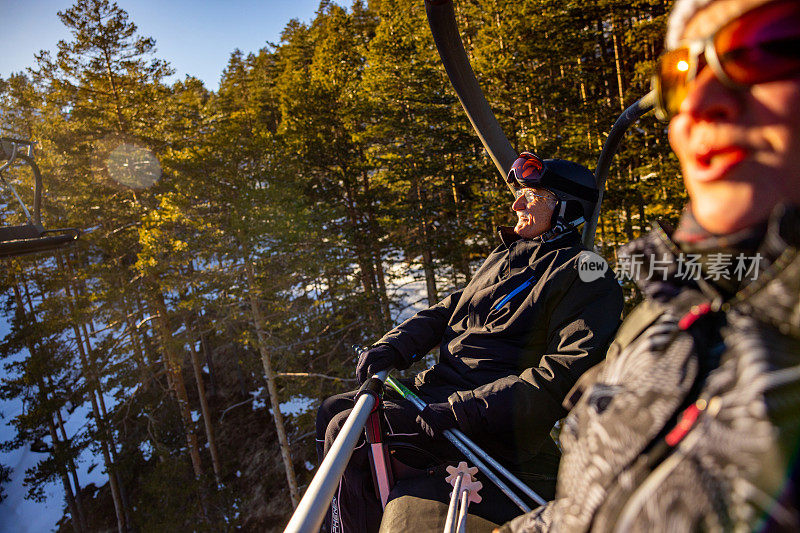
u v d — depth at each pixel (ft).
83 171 63.41
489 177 58.03
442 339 6.11
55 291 63.36
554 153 50.93
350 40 93.66
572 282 4.91
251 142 52.54
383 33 58.75
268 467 69.21
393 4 62.64
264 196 49.08
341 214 58.90
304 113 65.31
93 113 61.77
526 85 53.57
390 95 59.11
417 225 57.36
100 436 59.72
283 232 49.21
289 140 64.54
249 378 88.43
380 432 4.50
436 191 60.44
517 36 53.93
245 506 64.54
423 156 56.34
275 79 126.11
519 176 5.68
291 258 51.49
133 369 57.77
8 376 84.79
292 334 50.39
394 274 63.05
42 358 60.39
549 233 5.60
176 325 65.46
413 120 58.08
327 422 5.52
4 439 90.33
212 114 79.36
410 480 4.45
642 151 44.88
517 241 5.79
